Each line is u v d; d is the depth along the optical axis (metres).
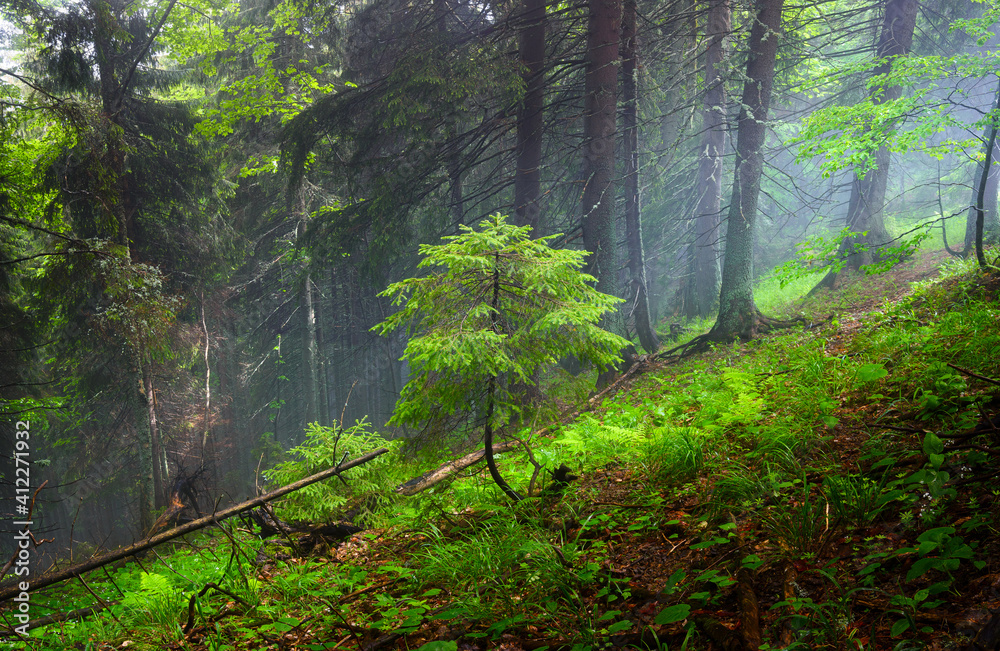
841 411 5.49
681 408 7.50
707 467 5.10
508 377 4.98
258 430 28.42
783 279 11.09
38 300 16.19
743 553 3.51
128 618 4.96
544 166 16.69
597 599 3.59
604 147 13.77
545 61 15.21
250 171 19.42
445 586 4.22
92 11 13.81
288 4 16.88
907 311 8.95
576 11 16.73
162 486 15.86
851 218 16.38
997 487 3.28
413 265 21.56
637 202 16.02
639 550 4.09
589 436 6.77
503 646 3.35
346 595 4.52
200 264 18.45
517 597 3.81
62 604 6.82
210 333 21.73
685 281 20.78
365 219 16.45
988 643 2.29
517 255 4.83
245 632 4.25
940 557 2.77
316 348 23.69
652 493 4.86
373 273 16.56
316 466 7.28
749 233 12.83
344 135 15.56
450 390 4.86
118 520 24.53
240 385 26.14
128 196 15.95
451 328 4.60
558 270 4.71
